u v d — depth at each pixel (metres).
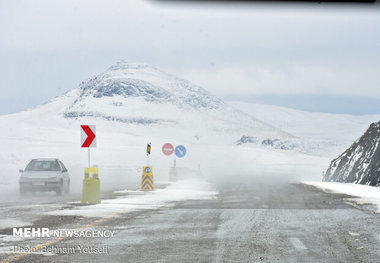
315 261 13.84
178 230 19.59
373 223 21.64
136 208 28.33
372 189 45.59
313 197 36.22
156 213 25.61
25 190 41.28
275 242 16.88
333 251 15.28
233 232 19.11
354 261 13.85
